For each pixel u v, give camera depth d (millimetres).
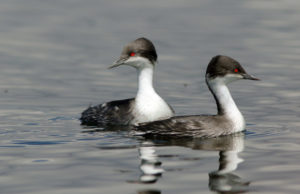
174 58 24688
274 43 27922
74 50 26625
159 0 44500
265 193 8883
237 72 13492
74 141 12578
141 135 13250
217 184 9297
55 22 34906
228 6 41281
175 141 12578
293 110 15953
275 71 21812
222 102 13539
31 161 10844
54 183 9438
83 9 40250
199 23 34500
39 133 13445
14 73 21734
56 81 20484
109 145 12172
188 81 20453
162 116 14734
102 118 14891
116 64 14812
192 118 13305
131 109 14711
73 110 16484
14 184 9391
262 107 16453
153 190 9031
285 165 10383
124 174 9938
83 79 20875
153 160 10883
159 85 19859
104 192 8945
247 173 9945
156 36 30312
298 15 36750
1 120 14930
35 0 43781
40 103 17250
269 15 36969
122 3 43031
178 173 9977
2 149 11844
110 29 32594
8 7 40250
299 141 12359
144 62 14773
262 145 12070
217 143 12352
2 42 28391
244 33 30938
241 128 13453
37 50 26562
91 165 10516
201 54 25484
